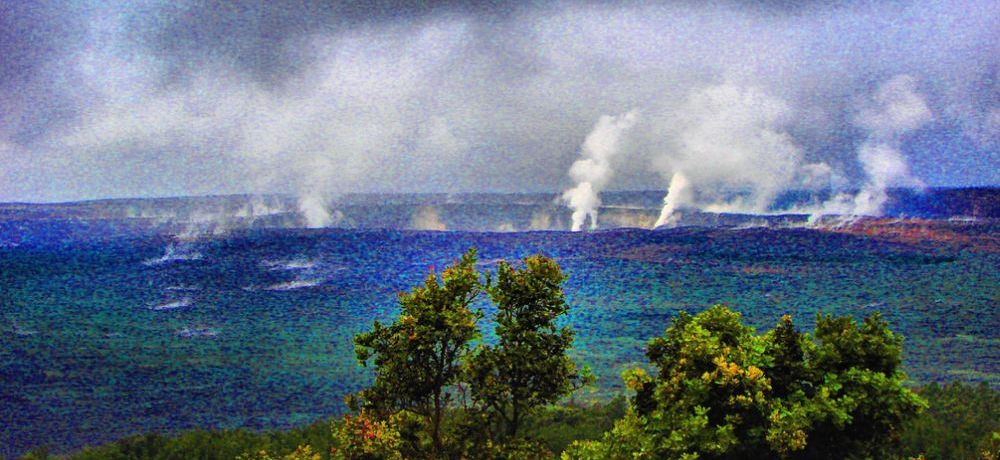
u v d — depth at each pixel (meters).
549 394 16.78
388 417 16.47
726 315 14.73
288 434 47.50
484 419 17.03
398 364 16.08
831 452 13.53
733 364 13.30
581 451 15.07
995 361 58.75
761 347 13.93
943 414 37.84
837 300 79.81
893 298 76.69
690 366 13.83
